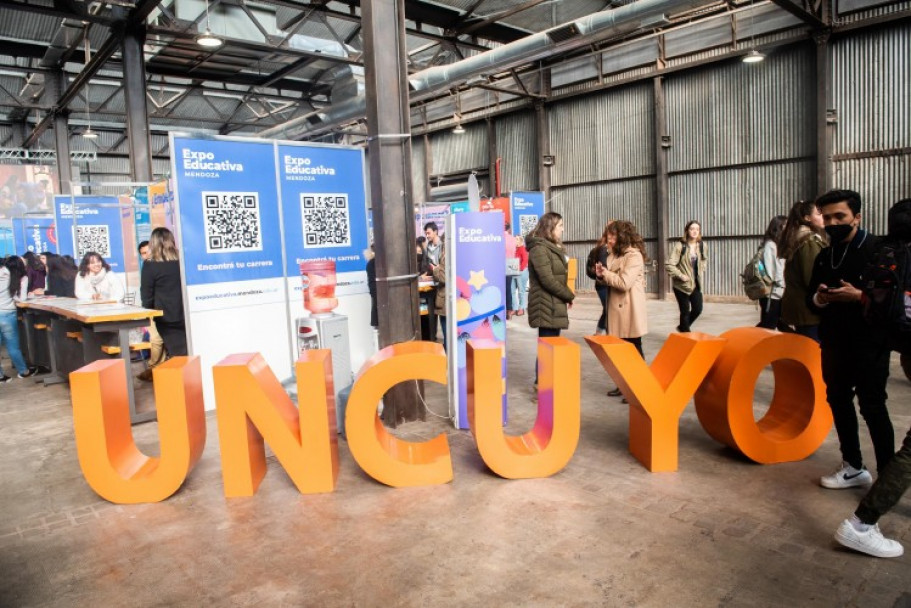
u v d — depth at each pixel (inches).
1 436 199.5
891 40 381.7
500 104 628.4
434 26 534.0
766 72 439.5
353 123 621.9
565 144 577.0
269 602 96.3
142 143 445.4
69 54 570.3
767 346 140.8
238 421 135.6
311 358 138.8
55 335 280.1
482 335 181.9
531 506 126.8
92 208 443.2
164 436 135.2
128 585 103.4
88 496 143.8
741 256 466.9
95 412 135.6
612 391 212.5
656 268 514.9
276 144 224.1
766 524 115.4
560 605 92.5
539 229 198.5
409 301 190.4
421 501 131.3
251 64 627.8
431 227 375.9
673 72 486.3
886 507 100.3
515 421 188.5
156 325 225.3
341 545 113.7
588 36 407.2
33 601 99.7
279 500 135.2
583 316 429.1
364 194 246.7
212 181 210.5
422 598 95.6
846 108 403.2
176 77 667.4
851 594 92.7
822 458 148.3
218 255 213.0
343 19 477.4
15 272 302.2
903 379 213.6
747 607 90.4
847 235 118.9
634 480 138.6
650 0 372.2
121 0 416.8
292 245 230.1
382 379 136.3
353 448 136.9
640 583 97.4
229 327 216.5
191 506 134.2
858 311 116.3
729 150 464.4
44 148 829.8
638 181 526.6
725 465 145.6
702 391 151.7
